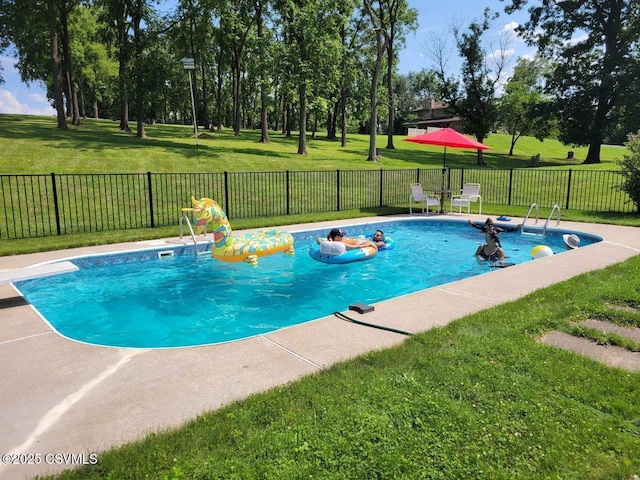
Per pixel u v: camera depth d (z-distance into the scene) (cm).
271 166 2048
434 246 1084
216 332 562
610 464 249
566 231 1115
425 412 297
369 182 1972
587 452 260
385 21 3359
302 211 1440
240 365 387
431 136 1432
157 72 2633
